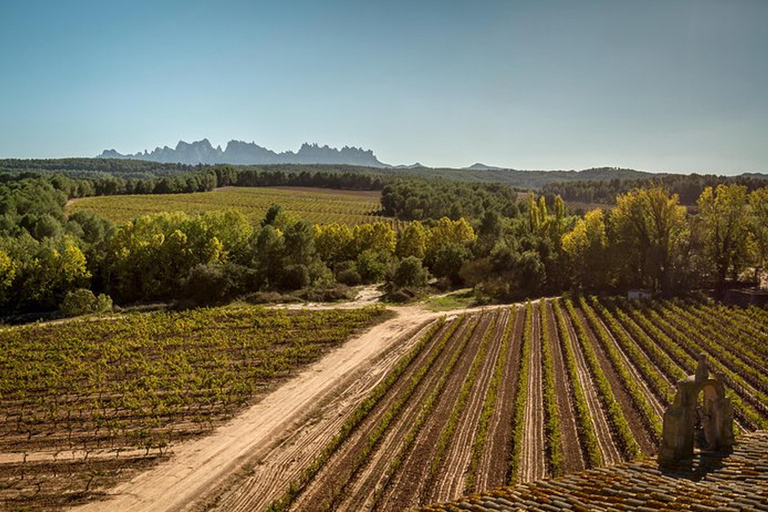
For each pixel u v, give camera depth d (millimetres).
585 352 45250
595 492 12836
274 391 39906
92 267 77250
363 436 31453
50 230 94938
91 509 25688
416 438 30297
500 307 64875
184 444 32062
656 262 68062
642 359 41969
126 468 29422
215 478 28172
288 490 26406
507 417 32344
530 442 28906
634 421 31250
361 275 85688
